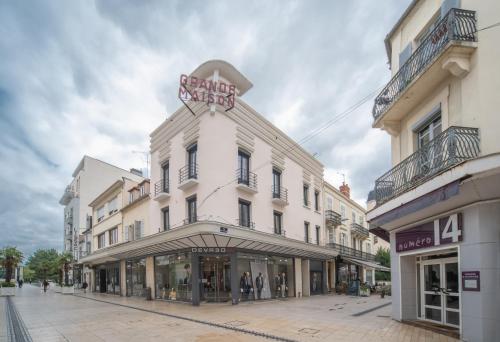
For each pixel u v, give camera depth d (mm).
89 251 38031
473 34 8492
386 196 11664
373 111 12609
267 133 21641
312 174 27047
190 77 17719
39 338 9570
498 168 7031
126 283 25922
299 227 24062
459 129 8234
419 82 9727
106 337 9523
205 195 17484
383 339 8633
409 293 11242
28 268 76312
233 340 8852
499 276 7570
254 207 19672
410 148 11234
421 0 10961
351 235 34469
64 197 55781
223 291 17641
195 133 18594
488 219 7824
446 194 7938
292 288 22781
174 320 12352
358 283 24594
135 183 28406
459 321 9164
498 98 8023
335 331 9766
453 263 9555
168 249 19641
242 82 19672
